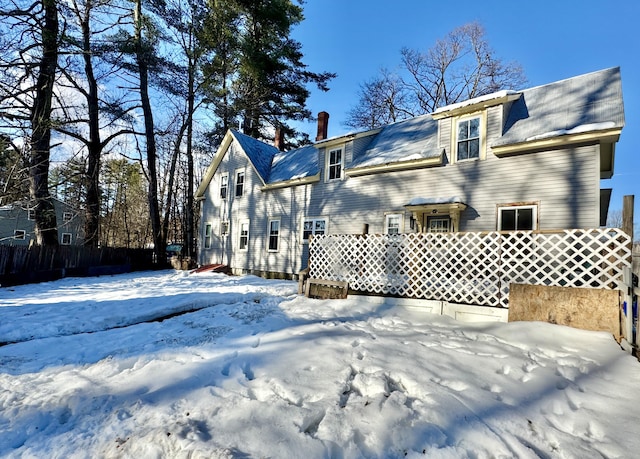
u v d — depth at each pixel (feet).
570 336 11.99
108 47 45.73
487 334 13.05
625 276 11.55
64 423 7.25
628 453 5.71
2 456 6.13
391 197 32.78
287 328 13.88
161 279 38.17
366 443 6.03
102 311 18.25
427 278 17.87
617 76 24.45
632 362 9.73
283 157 50.72
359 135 36.70
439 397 7.50
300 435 6.20
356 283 20.92
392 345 11.40
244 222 49.34
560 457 5.78
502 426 6.54
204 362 10.32
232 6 57.62
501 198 25.64
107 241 84.79
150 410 7.42
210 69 60.13
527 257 14.93
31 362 10.89
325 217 38.60
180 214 90.02
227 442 5.98
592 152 22.02
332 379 8.69
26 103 37.76
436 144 30.53
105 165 74.95
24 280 32.48
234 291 26.45
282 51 62.39
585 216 21.98
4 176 30.17
